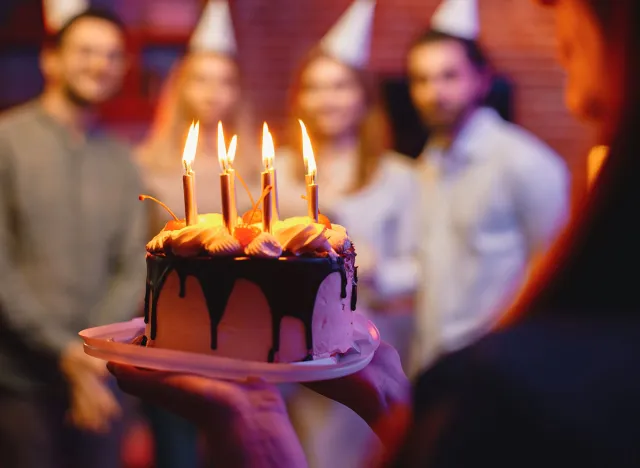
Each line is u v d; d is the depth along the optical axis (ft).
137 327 4.86
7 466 9.12
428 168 11.25
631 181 1.82
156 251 4.35
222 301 4.07
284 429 3.41
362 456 10.20
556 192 10.60
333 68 10.50
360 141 10.71
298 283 4.10
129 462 12.73
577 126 17.37
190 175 4.31
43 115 9.58
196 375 3.65
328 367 3.77
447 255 10.75
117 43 9.89
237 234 4.20
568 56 2.29
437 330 10.61
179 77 11.18
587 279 1.88
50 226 9.25
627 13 1.86
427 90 10.95
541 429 1.82
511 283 10.59
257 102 17.44
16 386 9.04
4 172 9.21
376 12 17.26
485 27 17.30
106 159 9.79
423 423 1.98
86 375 9.07
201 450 11.31
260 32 17.37
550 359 1.88
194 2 17.08
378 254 10.53
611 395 1.81
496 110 17.44
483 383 1.91
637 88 1.84
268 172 4.33
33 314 8.99
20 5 16.72
